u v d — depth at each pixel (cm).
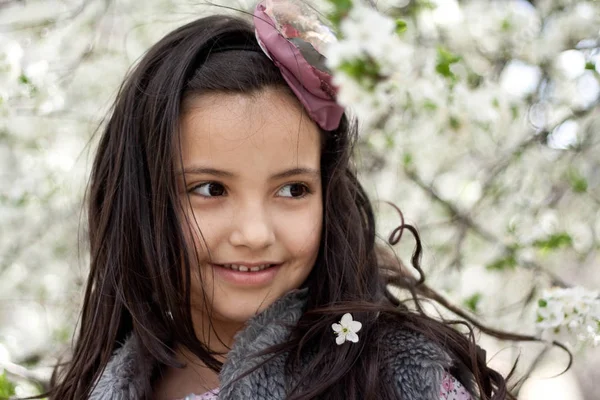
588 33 228
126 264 144
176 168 129
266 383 129
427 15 218
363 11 129
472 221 248
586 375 325
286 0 133
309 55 129
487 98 193
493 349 253
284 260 130
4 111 230
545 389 325
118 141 148
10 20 269
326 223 143
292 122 128
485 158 248
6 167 261
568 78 234
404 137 229
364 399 129
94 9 277
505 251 232
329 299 141
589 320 167
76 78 268
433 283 238
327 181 144
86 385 153
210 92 128
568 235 228
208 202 128
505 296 251
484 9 239
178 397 145
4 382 177
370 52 122
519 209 248
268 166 126
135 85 145
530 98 236
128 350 146
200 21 146
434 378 128
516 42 232
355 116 159
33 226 268
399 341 133
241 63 130
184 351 146
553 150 246
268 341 130
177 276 134
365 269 147
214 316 139
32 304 273
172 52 139
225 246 128
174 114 129
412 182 259
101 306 152
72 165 265
